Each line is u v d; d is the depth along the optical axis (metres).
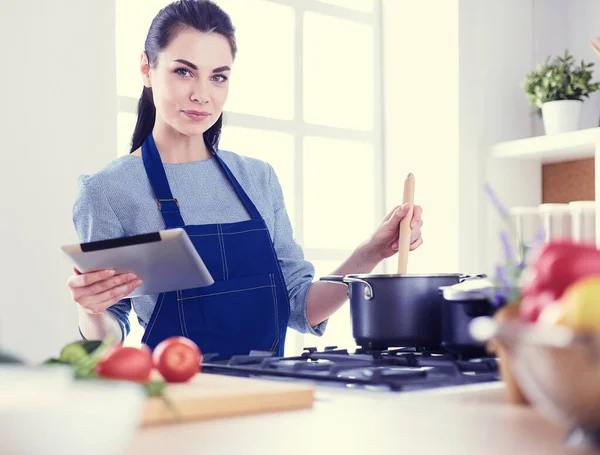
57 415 0.46
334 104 3.34
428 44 3.27
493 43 3.21
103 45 2.48
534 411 0.78
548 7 3.29
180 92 1.82
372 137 3.43
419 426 0.71
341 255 3.32
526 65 3.30
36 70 2.36
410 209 1.66
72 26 2.42
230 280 1.79
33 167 2.34
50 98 2.38
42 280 2.34
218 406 0.78
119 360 0.81
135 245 1.32
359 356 1.26
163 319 1.74
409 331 1.29
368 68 3.44
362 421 0.74
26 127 2.33
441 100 3.21
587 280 0.56
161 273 1.42
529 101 3.05
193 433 0.69
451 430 0.68
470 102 3.16
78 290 1.42
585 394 0.55
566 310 0.55
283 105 3.18
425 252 3.26
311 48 3.27
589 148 2.84
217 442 0.65
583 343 0.52
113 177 1.83
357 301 1.34
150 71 1.89
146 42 1.89
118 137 2.74
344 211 3.36
